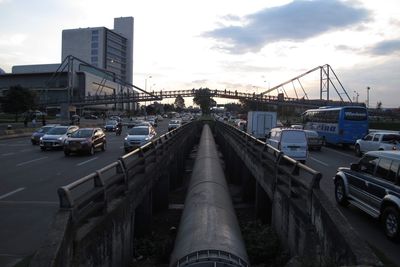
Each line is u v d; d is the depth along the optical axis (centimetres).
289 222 930
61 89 13625
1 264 816
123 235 862
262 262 986
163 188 1748
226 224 694
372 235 1041
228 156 3241
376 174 1137
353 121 3881
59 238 525
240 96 12850
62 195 587
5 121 7912
